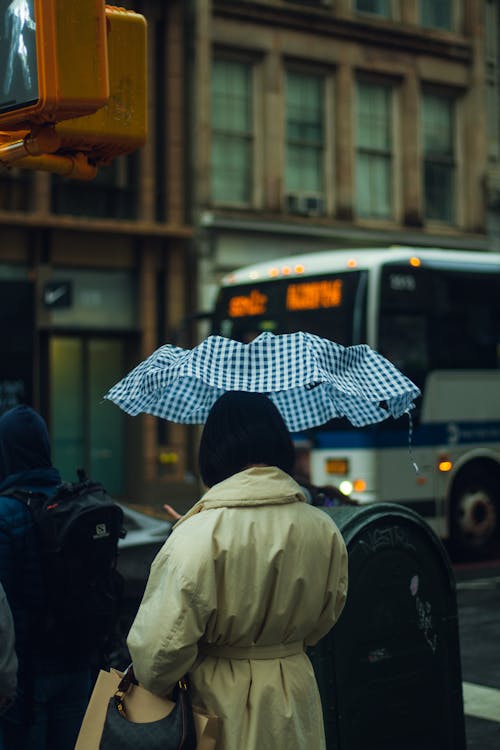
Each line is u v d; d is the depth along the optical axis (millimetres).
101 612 4332
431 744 4891
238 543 3195
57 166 4090
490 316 15492
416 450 14406
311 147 24281
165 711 3189
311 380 3328
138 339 21766
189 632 3061
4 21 3846
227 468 3379
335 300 14281
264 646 3285
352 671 4617
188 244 22219
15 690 3691
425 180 26156
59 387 21031
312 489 6457
